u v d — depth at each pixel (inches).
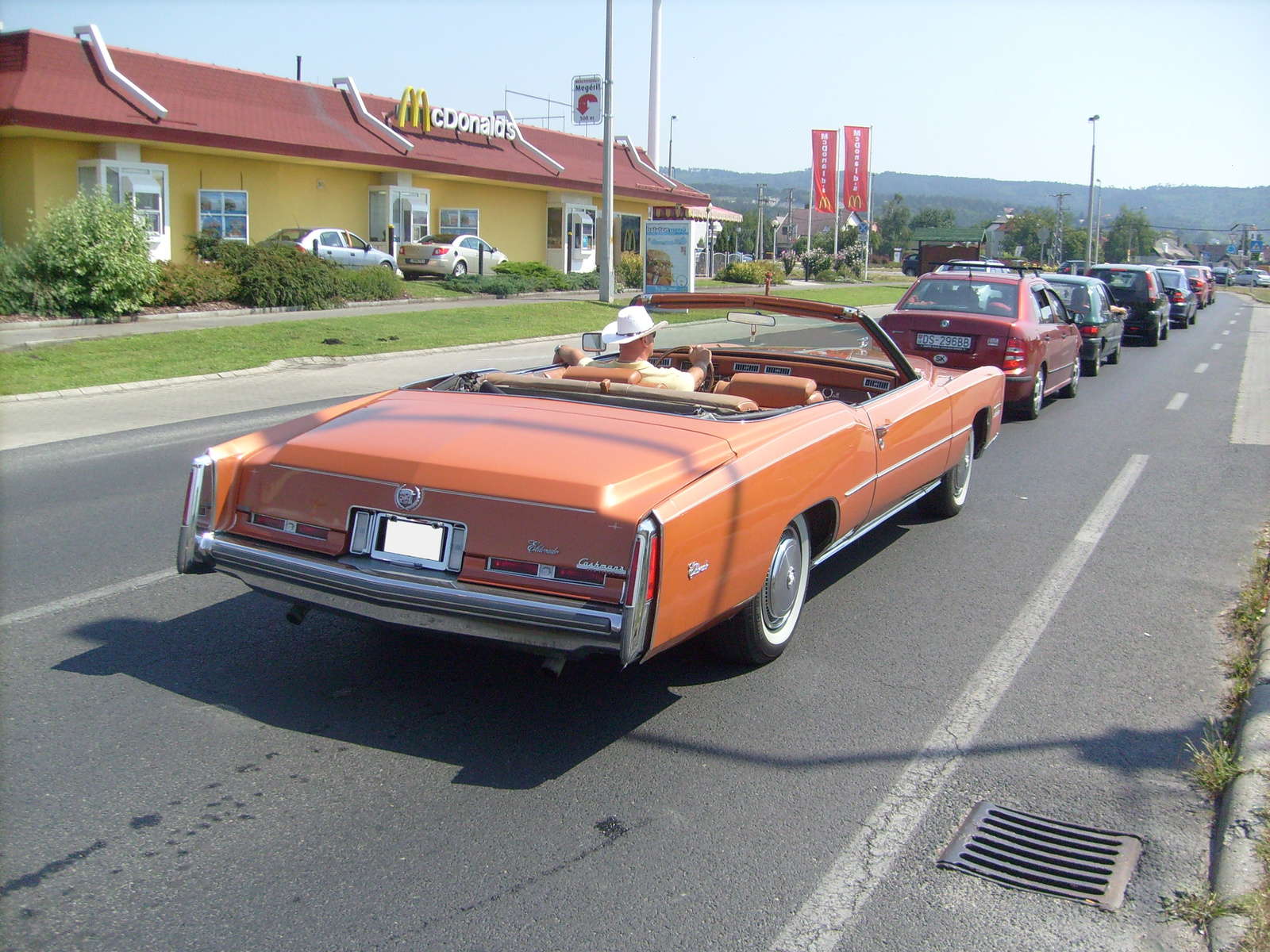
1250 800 133.3
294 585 152.9
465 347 699.4
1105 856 126.5
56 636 187.8
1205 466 358.6
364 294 922.7
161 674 172.6
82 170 909.8
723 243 3038.9
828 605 215.3
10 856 121.0
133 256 711.7
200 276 791.7
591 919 112.5
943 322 433.1
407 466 148.7
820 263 2028.8
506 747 150.9
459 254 1184.8
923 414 229.0
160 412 440.5
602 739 153.9
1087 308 618.2
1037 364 437.4
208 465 161.9
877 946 109.5
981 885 120.6
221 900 114.3
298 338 665.0
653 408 184.1
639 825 131.3
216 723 155.9
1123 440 410.6
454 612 140.5
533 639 138.3
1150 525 280.4
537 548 140.2
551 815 133.1
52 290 690.8
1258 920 111.0
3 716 155.3
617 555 137.2
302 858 122.3
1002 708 167.5
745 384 203.6
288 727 155.4
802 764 147.8
